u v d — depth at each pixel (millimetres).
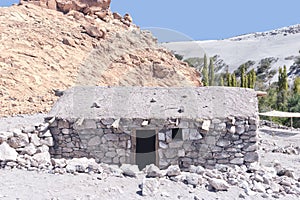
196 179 7133
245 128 10422
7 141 9094
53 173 7586
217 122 10266
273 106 35406
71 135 10422
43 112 15938
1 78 18266
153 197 6348
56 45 24094
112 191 6531
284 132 22250
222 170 9078
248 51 82500
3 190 6348
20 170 7848
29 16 27609
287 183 7812
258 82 62844
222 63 78625
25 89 18172
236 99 11680
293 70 65500
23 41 22859
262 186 7309
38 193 6250
